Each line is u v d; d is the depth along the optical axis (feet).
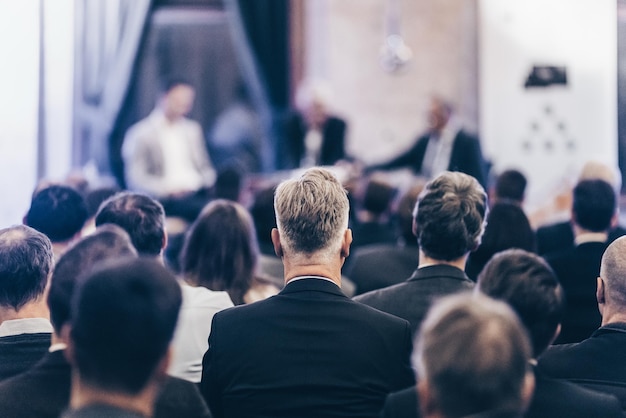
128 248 8.01
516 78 31.55
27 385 7.36
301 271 8.70
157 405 7.23
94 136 30.45
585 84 31.32
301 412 8.22
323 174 8.93
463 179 10.36
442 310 5.34
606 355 9.02
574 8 31.22
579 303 13.20
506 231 12.82
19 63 22.72
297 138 29.27
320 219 8.63
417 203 10.37
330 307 8.48
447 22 32.04
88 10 30.19
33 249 9.01
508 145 31.58
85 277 5.93
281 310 8.50
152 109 32.04
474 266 12.96
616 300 9.22
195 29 32.73
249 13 32.07
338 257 8.84
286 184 8.85
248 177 28.27
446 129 28.30
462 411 5.09
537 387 7.54
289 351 8.33
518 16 31.45
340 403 8.22
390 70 32.19
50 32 24.72
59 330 7.49
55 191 12.50
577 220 13.52
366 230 18.88
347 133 29.32
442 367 5.10
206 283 11.37
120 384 5.57
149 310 5.64
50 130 25.04
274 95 32.30
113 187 15.76
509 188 17.72
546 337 7.81
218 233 11.40
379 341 8.36
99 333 5.57
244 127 32.58
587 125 31.35
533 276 7.91
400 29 32.14
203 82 32.76
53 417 7.27
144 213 11.27
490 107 31.60
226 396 8.42
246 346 8.40
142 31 30.86
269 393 8.27
